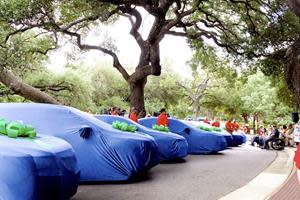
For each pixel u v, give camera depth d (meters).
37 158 4.68
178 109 62.50
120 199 6.60
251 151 18.06
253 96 49.66
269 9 21.52
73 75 29.66
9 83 17.34
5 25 16.53
